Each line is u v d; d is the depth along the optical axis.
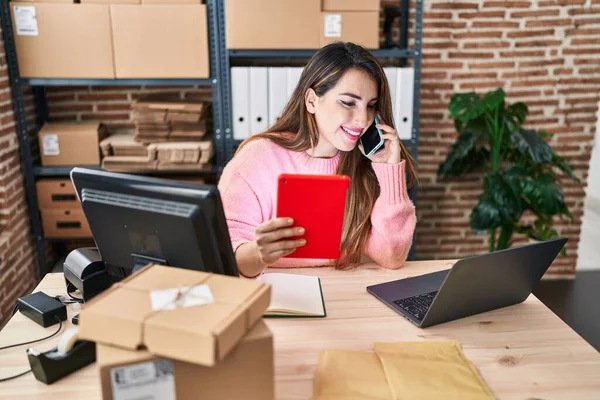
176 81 2.89
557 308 3.17
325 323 1.28
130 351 0.84
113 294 0.90
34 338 1.22
